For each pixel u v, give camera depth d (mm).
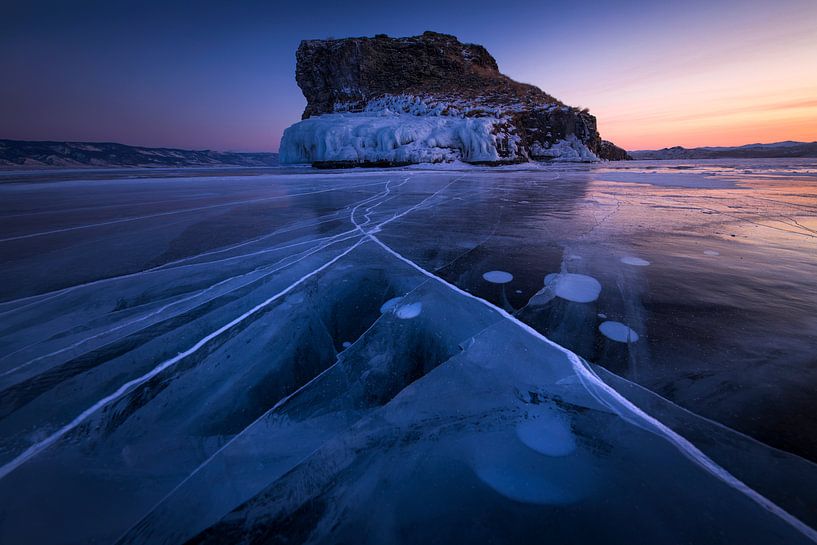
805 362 1381
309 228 3832
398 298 2111
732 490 898
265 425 1259
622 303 1928
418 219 4223
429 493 932
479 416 1190
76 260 2795
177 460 1118
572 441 1074
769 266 2461
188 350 1659
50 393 1357
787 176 10258
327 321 1985
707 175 11000
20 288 2252
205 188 8297
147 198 6586
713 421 1120
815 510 846
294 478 1017
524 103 24984
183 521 906
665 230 3549
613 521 834
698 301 1934
